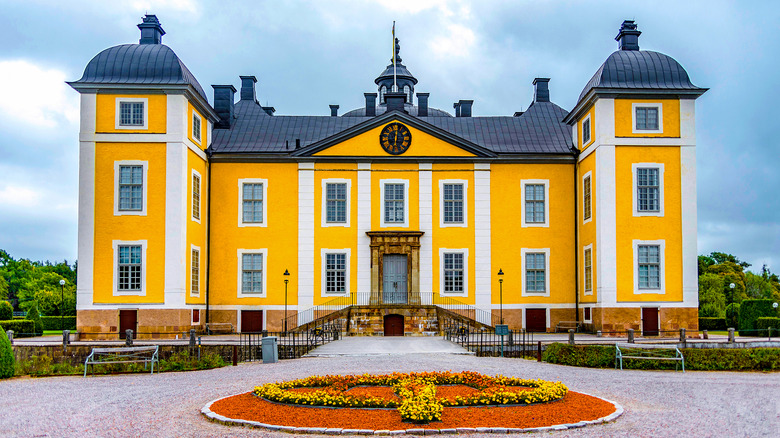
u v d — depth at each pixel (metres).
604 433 13.79
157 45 41.62
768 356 24.64
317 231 45.16
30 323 44.81
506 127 49.09
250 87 52.06
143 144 39.84
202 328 43.28
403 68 65.25
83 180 39.66
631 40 44.19
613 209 40.56
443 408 15.72
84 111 39.91
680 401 17.52
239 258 44.91
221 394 18.86
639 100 41.16
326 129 48.78
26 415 15.88
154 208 39.53
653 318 40.19
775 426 14.43
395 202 45.47
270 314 44.59
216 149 45.56
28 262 111.94
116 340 38.09
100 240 39.38
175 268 39.22
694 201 40.91
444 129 47.59
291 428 13.93
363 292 44.81
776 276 96.31
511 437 13.55
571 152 45.59
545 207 45.66
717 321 54.16
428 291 44.94
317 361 27.19
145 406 17.00
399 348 32.59
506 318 45.00
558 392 16.97
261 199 45.31
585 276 43.50
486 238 45.38
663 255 40.53
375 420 14.66
